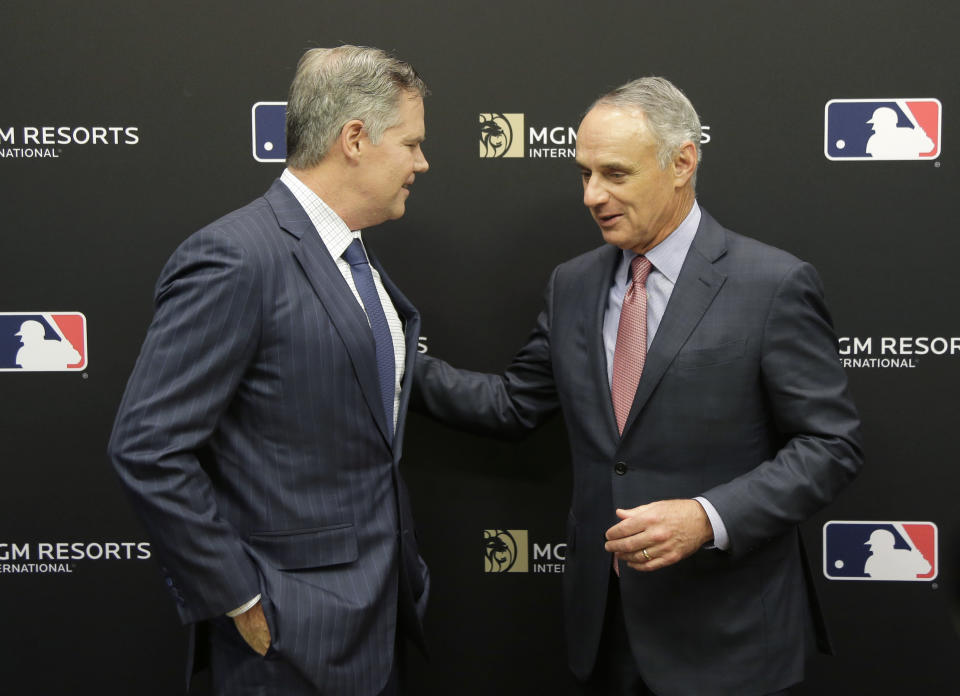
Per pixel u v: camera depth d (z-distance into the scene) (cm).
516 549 201
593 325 157
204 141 191
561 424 198
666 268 151
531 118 189
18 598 202
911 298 187
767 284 145
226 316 128
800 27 184
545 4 187
